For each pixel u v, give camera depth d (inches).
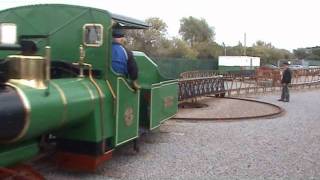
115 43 235.6
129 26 274.5
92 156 208.1
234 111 494.3
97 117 203.9
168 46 1895.9
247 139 330.3
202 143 311.4
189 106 538.3
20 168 158.6
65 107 169.9
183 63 1139.9
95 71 221.6
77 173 223.6
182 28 2817.4
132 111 242.8
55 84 175.9
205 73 840.9
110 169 235.6
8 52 206.8
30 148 162.2
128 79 241.6
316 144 319.6
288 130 375.2
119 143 227.9
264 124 403.5
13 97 142.6
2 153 148.9
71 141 209.5
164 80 335.0
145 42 1571.1
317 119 448.5
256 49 2787.9
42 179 165.2
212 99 638.5
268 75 833.5
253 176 233.3
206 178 227.3
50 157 215.3
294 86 916.0
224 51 2541.8
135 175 227.6
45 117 155.7
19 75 155.5
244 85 827.4
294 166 255.9
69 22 226.1
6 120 137.5
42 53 228.1
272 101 635.5
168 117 326.6
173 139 322.3
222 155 277.3
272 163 261.1
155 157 266.1
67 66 213.3
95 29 221.3
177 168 244.1
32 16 231.9
